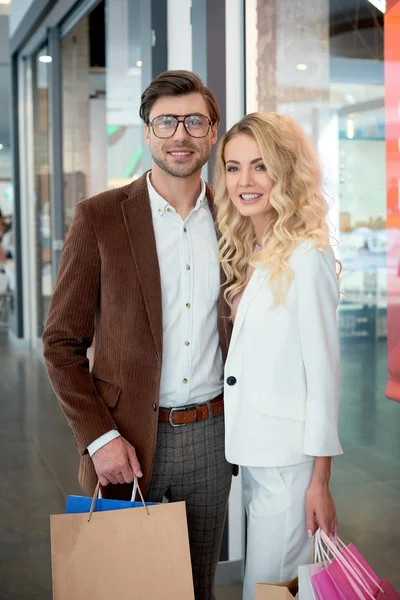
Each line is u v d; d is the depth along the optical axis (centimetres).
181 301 189
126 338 184
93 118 610
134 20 457
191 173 187
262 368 179
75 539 162
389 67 210
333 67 241
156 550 164
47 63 785
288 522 179
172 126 184
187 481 194
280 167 178
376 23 216
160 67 336
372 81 220
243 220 192
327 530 177
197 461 192
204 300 192
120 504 170
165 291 188
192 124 184
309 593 154
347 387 246
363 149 227
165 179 189
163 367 188
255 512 185
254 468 185
